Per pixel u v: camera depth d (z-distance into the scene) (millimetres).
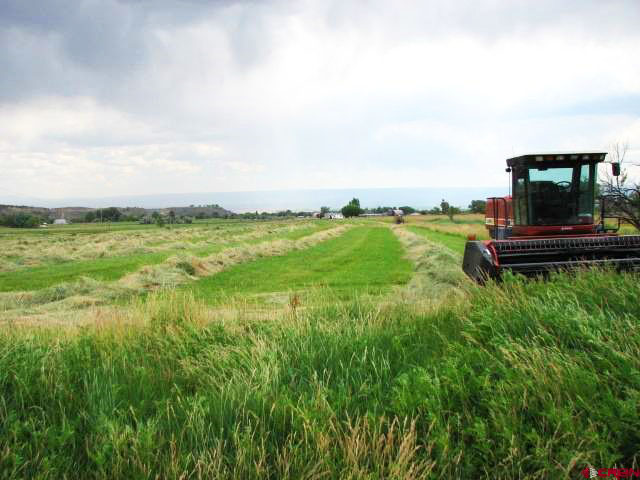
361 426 3795
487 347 4988
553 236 11930
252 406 4105
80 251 30016
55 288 13984
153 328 6887
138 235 50438
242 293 14164
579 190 11945
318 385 4371
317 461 3410
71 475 3420
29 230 80812
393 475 3199
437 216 108375
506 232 13453
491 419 3701
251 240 40312
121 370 5164
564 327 4910
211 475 3320
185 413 4102
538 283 7129
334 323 6676
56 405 4344
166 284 15812
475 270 9797
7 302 12844
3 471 3361
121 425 3883
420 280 14492
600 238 9836
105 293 13867
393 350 5324
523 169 11930
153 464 3459
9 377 4762
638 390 3695
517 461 3301
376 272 18578
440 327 6121
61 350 5770
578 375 3926
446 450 3371
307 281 16578
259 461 3385
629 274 6891
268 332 6531
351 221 108312
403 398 3908
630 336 4457
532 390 3863
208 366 5305
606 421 3445
